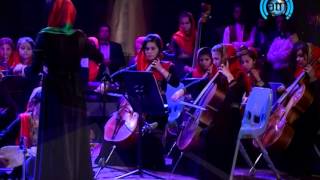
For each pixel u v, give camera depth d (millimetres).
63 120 5500
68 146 5504
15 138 6660
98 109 8125
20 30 11094
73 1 11086
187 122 6438
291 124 7215
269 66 9109
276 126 7246
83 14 11250
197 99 6312
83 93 5699
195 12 11164
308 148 7461
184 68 8828
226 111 5770
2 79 6812
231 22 10812
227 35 10102
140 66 7215
